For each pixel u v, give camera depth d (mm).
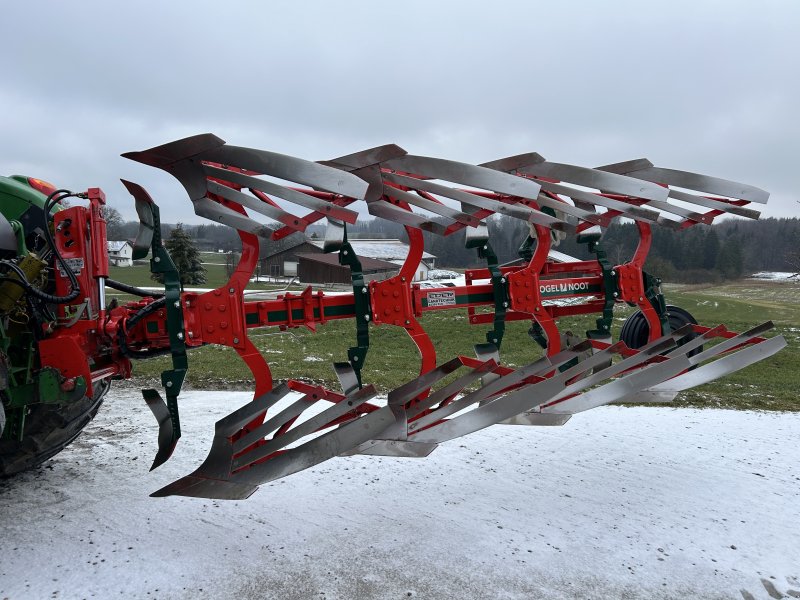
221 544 3352
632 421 5758
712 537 3471
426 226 3480
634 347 4707
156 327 3367
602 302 4578
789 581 3033
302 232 3129
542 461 4699
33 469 4480
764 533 3525
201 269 25188
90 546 3312
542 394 3354
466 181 3252
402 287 3479
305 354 9695
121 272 31297
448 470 4504
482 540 3412
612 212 4031
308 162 2877
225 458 3129
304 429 3201
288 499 3967
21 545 3316
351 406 3217
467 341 11312
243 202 3107
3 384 3074
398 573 3066
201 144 2973
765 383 7637
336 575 3043
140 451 4918
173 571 3062
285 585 2951
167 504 3873
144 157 3029
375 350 10359
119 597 2840
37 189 4168
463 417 3334
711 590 2949
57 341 3154
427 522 3639
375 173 3291
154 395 3264
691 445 5074
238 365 8578
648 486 4211
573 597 2879
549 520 3678
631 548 3338
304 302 3436
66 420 3943
